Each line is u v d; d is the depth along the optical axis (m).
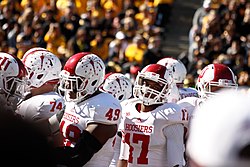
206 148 6.18
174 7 52.25
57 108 15.02
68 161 13.66
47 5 43.78
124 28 43.22
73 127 14.59
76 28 41.56
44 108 14.92
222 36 42.19
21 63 14.95
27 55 15.91
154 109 15.37
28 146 6.20
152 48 38.53
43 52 15.89
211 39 40.78
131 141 15.45
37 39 39.94
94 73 14.63
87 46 41.00
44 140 6.29
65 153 13.70
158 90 15.23
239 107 6.14
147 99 15.23
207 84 16.48
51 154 6.30
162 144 15.23
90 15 45.12
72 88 14.67
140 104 15.76
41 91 15.61
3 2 42.16
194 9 52.72
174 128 15.12
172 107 15.26
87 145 13.86
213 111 6.22
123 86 18.31
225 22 42.78
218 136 6.13
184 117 15.21
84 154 13.77
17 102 15.01
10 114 6.34
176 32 51.03
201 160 6.22
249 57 39.41
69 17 41.75
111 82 18.31
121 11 45.47
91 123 14.27
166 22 47.50
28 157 6.18
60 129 14.88
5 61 14.73
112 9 45.25
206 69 16.70
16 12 42.50
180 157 15.05
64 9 43.31
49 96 15.21
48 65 15.67
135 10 46.53
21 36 39.31
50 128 14.66
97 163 14.30
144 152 15.34
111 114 14.27
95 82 14.70
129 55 39.25
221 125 6.13
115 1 45.75
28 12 40.44
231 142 6.09
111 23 44.03
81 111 14.52
